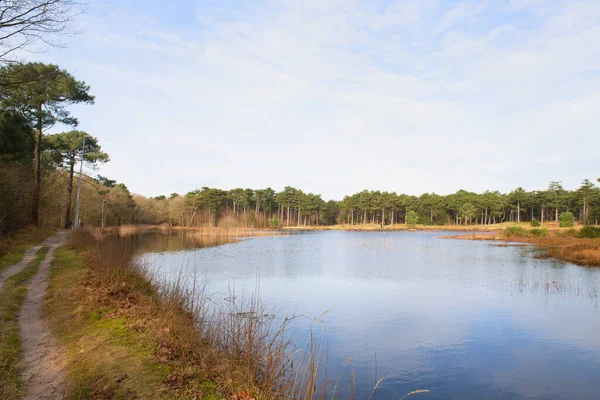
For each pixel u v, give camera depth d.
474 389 8.78
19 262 17.80
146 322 9.40
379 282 22.00
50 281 14.02
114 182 50.84
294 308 15.77
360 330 12.91
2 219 22.36
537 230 55.62
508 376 9.48
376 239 61.09
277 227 104.38
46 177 40.25
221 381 6.73
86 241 24.89
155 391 6.09
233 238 60.00
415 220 104.38
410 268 27.53
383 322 13.91
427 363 10.20
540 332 12.84
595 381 9.28
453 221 124.25
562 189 101.00
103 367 6.93
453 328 13.20
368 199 119.88
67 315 9.99
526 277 23.31
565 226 70.44
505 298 17.83
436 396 8.45
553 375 9.62
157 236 58.97
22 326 9.24
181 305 11.87
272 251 39.47
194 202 92.81
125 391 6.11
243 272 25.11
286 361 9.79
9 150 24.75
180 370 6.89
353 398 8.11
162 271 24.02
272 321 13.59
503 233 60.59
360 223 135.88
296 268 27.20
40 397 6.07
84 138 40.47
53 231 37.62
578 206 103.69
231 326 10.32
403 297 18.06
